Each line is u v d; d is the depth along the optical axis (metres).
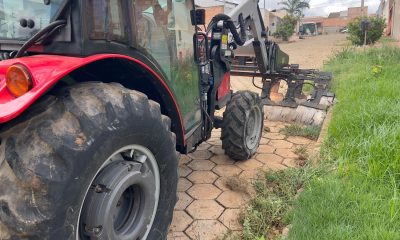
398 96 4.90
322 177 3.29
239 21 4.55
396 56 9.57
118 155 2.04
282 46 24.42
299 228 2.52
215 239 2.79
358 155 3.54
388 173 3.10
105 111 1.79
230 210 3.15
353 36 18.81
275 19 40.62
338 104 5.27
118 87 1.96
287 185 3.43
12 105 1.51
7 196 1.54
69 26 1.80
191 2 3.04
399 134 3.49
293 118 5.50
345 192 2.84
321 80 5.74
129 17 2.10
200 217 3.05
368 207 2.63
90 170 1.71
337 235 2.34
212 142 4.78
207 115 3.53
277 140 4.85
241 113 3.85
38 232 1.54
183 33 2.95
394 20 22.36
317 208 2.69
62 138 1.62
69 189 1.62
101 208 1.87
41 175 1.55
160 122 2.17
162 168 2.34
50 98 1.74
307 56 16.16
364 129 3.99
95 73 2.23
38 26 2.00
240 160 4.14
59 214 1.59
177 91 2.89
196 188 3.52
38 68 1.65
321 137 4.47
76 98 1.76
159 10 2.53
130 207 2.23
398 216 2.50
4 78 1.67
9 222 1.52
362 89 5.66
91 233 1.87
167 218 2.46
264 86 6.08
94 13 1.86
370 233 2.31
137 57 2.22
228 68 3.92
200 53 3.36
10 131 1.65
